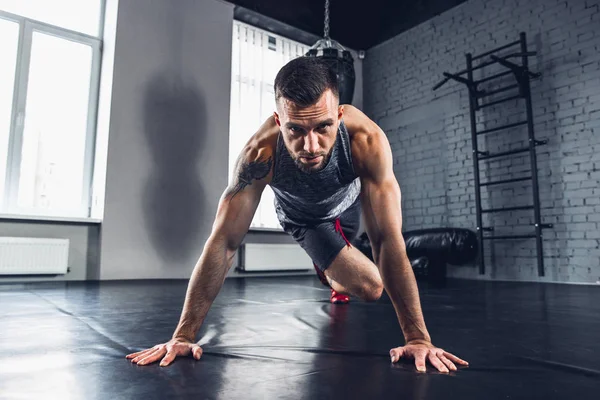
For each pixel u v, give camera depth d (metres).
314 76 0.98
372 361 1.17
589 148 4.09
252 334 1.55
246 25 5.34
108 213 4.09
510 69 4.73
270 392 0.90
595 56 4.13
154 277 4.29
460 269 5.04
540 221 4.28
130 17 4.40
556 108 4.35
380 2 5.39
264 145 1.26
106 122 4.23
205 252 1.23
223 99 4.89
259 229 4.97
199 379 0.99
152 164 4.38
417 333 1.19
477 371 1.08
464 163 5.10
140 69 4.40
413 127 5.74
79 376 1.02
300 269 5.23
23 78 4.03
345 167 1.30
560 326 1.77
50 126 4.16
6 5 4.04
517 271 4.51
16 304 2.38
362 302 2.55
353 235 2.04
